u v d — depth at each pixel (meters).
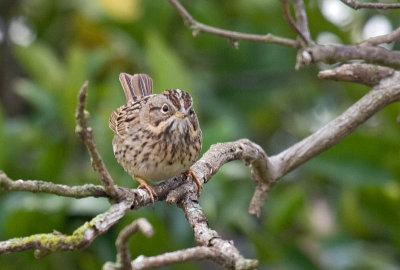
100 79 12.75
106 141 10.85
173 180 7.66
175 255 5.54
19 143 11.29
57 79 11.98
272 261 11.34
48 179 10.87
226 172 10.81
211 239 6.15
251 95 12.90
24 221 10.40
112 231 10.84
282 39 8.45
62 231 10.62
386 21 13.09
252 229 11.23
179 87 11.02
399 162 11.04
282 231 11.79
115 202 6.33
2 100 13.68
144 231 5.21
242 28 12.81
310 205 12.53
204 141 10.80
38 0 13.90
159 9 12.47
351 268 11.17
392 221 11.20
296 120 13.05
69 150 11.22
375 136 10.95
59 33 13.70
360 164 11.14
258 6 12.85
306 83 13.12
